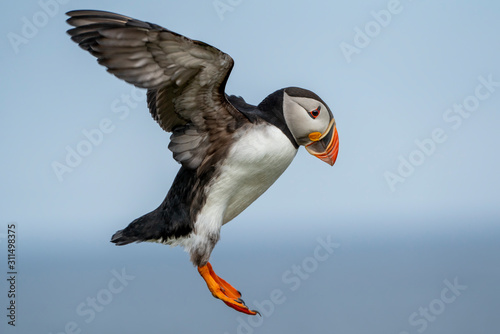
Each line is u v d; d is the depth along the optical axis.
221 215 8.27
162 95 7.60
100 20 6.43
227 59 6.94
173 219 8.33
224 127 7.98
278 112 8.28
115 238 8.70
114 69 6.66
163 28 6.38
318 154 8.56
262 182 8.38
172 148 8.14
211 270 8.71
